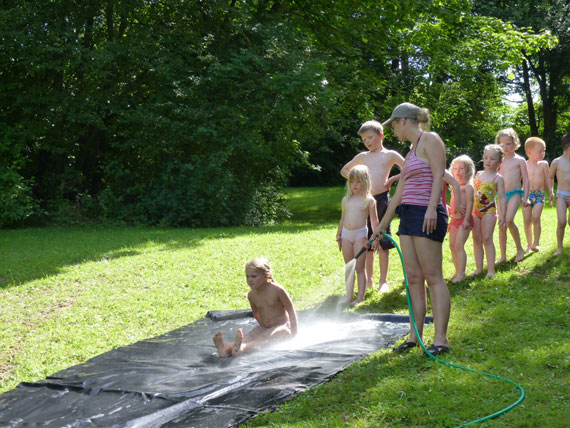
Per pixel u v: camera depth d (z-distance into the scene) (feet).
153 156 55.21
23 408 12.76
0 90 52.31
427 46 69.00
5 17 48.49
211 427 10.69
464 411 11.00
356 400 11.98
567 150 25.85
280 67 53.98
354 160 23.43
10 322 22.49
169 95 53.72
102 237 42.86
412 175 14.97
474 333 16.34
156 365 15.10
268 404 11.71
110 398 12.72
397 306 21.18
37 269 30.86
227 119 52.65
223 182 53.16
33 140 54.39
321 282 25.91
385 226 15.70
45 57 49.57
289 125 59.82
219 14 56.34
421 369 13.60
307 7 61.77
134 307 23.53
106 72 50.83
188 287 26.27
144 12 54.49
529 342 15.26
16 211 50.67
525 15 92.89
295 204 89.71
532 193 27.14
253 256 31.45
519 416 10.60
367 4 61.52
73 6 51.39
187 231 46.19
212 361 15.25
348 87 64.44
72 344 19.85
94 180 59.57
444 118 86.79
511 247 28.89
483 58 70.95
